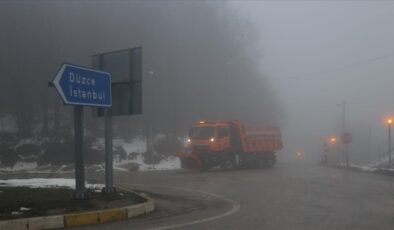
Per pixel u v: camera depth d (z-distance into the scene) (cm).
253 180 2339
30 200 1130
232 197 1597
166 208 1301
